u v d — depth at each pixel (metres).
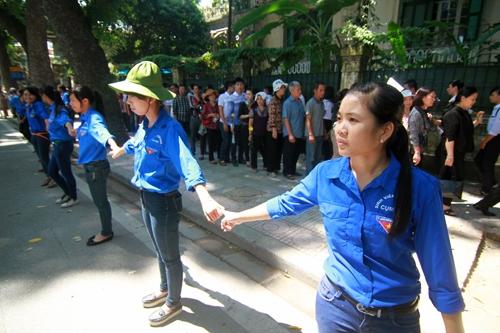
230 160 7.82
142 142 2.45
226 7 23.41
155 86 2.34
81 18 8.87
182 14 21.81
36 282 3.16
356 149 1.20
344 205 1.30
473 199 5.10
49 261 3.54
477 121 5.90
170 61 13.35
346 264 1.35
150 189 2.40
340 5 8.33
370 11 9.40
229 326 2.59
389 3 11.35
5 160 8.50
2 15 15.84
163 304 2.81
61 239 4.06
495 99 5.07
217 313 2.73
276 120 6.32
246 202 5.00
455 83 5.61
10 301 2.88
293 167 6.39
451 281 1.19
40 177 6.91
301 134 6.22
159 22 21.64
